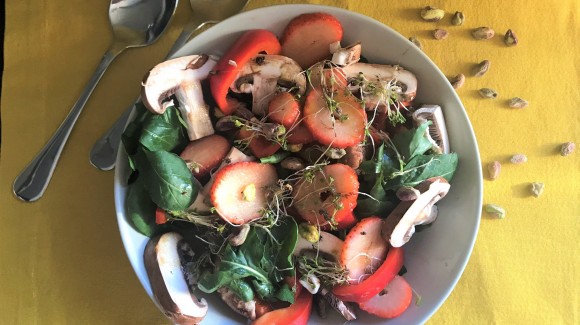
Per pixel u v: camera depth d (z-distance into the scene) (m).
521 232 0.31
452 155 0.27
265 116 0.28
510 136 0.32
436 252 0.28
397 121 0.28
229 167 0.27
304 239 0.28
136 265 0.27
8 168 0.31
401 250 0.28
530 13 0.32
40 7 0.32
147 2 0.31
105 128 0.31
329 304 0.28
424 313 0.28
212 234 0.28
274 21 0.27
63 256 0.31
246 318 0.28
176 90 0.27
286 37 0.28
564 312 0.31
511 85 0.32
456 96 0.27
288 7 0.27
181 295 0.27
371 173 0.28
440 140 0.28
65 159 0.31
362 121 0.28
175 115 0.28
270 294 0.28
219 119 0.28
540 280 0.31
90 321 0.30
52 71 0.32
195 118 0.28
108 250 0.31
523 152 0.32
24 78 0.32
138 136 0.27
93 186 0.31
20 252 0.31
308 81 0.28
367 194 0.27
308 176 0.27
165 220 0.27
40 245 0.31
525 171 0.32
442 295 0.27
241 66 0.27
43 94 0.32
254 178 0.28
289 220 0.28
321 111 0.28
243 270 0.27
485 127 0.32
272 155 0.28
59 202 0.31
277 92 0.28
